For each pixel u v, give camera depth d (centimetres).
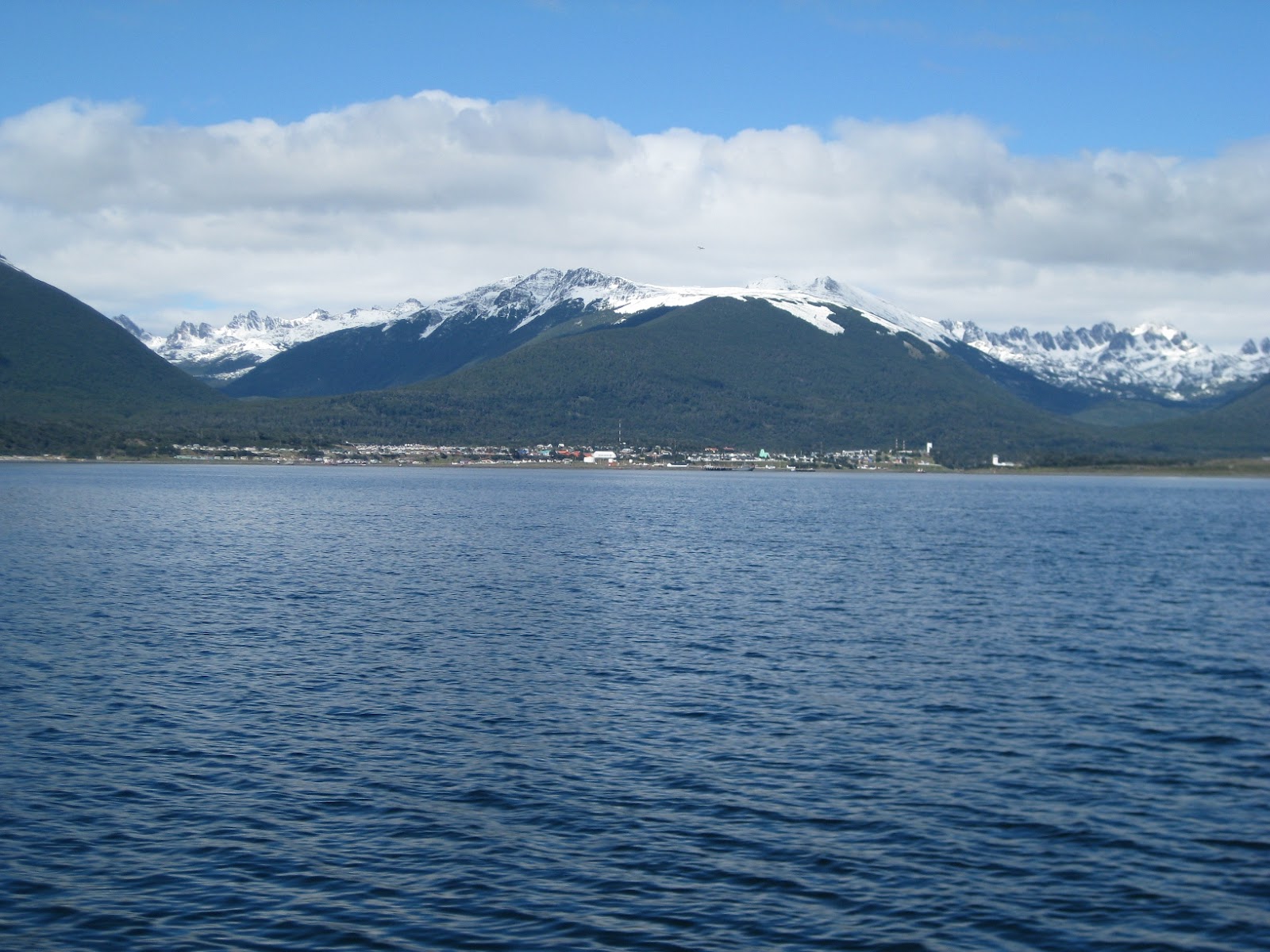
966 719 4159
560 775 3459
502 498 19712
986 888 2719
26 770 3438
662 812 3167
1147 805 3259
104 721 3969
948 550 10775
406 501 18175
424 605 6650
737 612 6544
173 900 2622
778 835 3012
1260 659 5344
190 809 3144
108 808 3148
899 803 3253
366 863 2817
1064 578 8494
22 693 4347
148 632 5647
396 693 4425
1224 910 2622
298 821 3072
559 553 9825
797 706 4312
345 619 6131
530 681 4678
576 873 2770
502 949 2420
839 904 2628
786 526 13738
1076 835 3031
